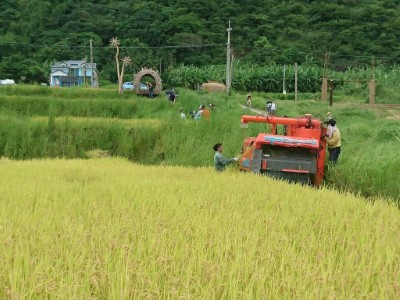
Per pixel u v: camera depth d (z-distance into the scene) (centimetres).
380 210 936
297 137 1448
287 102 5100
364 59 8938
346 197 1051
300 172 1417
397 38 9375
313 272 500
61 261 530
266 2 10794
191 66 8625
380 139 2097
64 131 2628
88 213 816
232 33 9988
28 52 9688
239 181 1264
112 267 511
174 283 460
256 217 802
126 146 2559
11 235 643
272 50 9356
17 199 950
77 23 10350
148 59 9269
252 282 462
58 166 1731
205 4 10450
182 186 1156
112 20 10531
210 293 438
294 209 890
